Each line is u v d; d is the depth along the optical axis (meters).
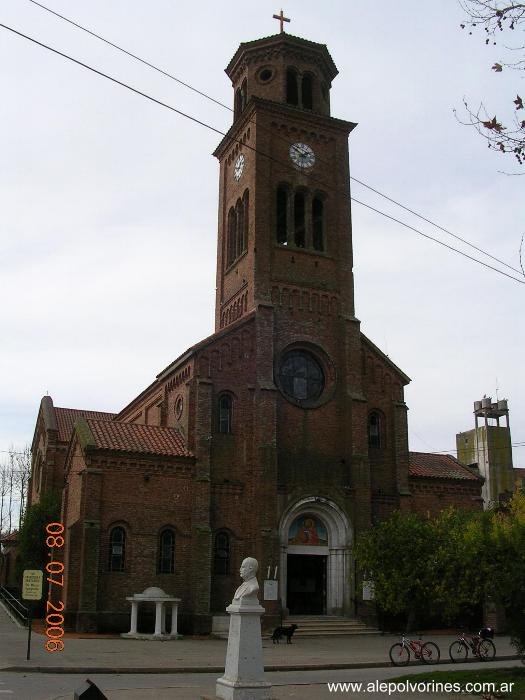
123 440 41.94
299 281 48.78
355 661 29.73
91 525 38.66
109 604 38.62
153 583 39.72
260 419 43.81
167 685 23.12
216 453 43.22
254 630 19.16
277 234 51.56
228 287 52.34
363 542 41.81
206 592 40.00
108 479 40.06
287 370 47.31
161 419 48.22
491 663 30.44
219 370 44.50
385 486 47.66
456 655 32.59
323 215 51.53
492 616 44.28
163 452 41.53
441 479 49.09
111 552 39.34
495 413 85.50
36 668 25.52
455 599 39.00
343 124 52.94
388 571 40.19
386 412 49.22
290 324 47.69
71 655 29.14
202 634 39.22
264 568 41.22
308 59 54.09
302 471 44.59
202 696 19.67
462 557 37.59
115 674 25.78
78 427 42.31
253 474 43.28
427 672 24.94
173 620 37.75
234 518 42.59
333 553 44.56
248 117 51.72
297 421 45.94
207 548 40.66
